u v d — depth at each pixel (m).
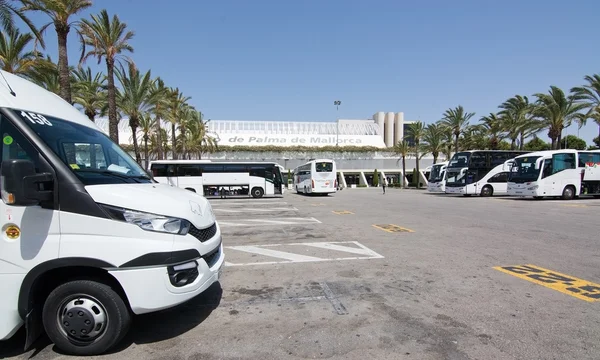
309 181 29.88
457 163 27.86
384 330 3.58
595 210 15.58
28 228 2.97
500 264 6.16
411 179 65.50
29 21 12.95
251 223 11.77
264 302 4.39
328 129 74.25
